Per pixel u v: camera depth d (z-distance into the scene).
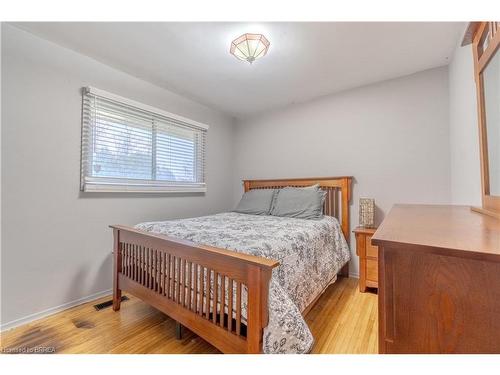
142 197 2.57
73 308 1.99
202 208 3.29
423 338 0.59
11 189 1.73
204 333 1.30
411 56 2.13
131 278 1.84
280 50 2.01
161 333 1.63
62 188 1.98
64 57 1.98
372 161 2.68
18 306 1.74
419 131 2.42
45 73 1.88
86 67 2.11
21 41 1.76
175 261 1.51
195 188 3.15
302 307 1.58
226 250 1.25
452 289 0.56
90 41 1.90
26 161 1.79
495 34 0.99
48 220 1.90
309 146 3.12
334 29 1.74
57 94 1.95
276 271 1.37
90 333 1.63
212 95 2.97
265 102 3.21
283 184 3.23
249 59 1.88
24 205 1.78
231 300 1.18
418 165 2.43
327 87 2.76
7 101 1.71
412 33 1.79
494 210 1.01
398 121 2.53
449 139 2.27
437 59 2.18
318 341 1.53
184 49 2.00
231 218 2.53
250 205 3.01
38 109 1.85
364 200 2.53
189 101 3.09
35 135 1.83
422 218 0.95
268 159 3.50
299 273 1.59
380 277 0.64
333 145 2.94
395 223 0.84
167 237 1.54
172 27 1.72
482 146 1.14
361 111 2.74
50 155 1.91
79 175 2.08
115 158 2.33
